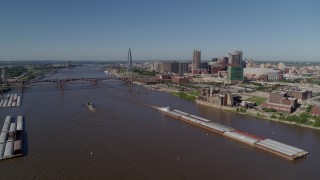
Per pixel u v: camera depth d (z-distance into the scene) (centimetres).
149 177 15388
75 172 15862
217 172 16100
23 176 15350
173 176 15538
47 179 15088
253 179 15350
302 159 18125
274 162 17612
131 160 17538
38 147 19412
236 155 18675
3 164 16700
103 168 16388
